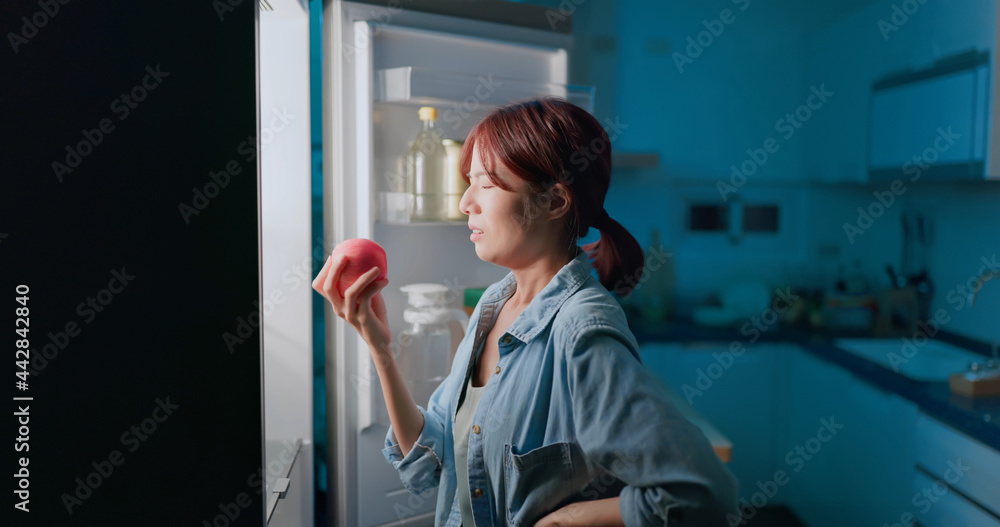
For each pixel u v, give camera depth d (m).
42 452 0.73
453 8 1.44
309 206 1.36
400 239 1.48
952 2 1.59
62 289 0.72
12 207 0.71
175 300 0.73
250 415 0.75
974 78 1.54
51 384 0.73
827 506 1.84
